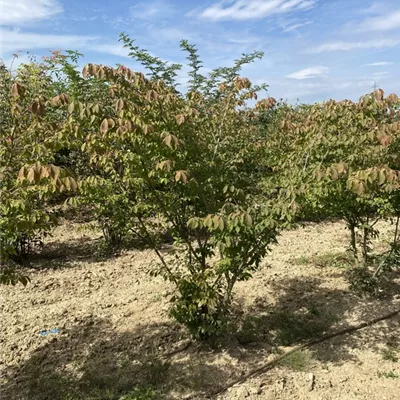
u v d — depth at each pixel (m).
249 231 3.71
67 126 3.59
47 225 3.00
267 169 5.96
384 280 5.97
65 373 3.90
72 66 4.43
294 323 4.75
